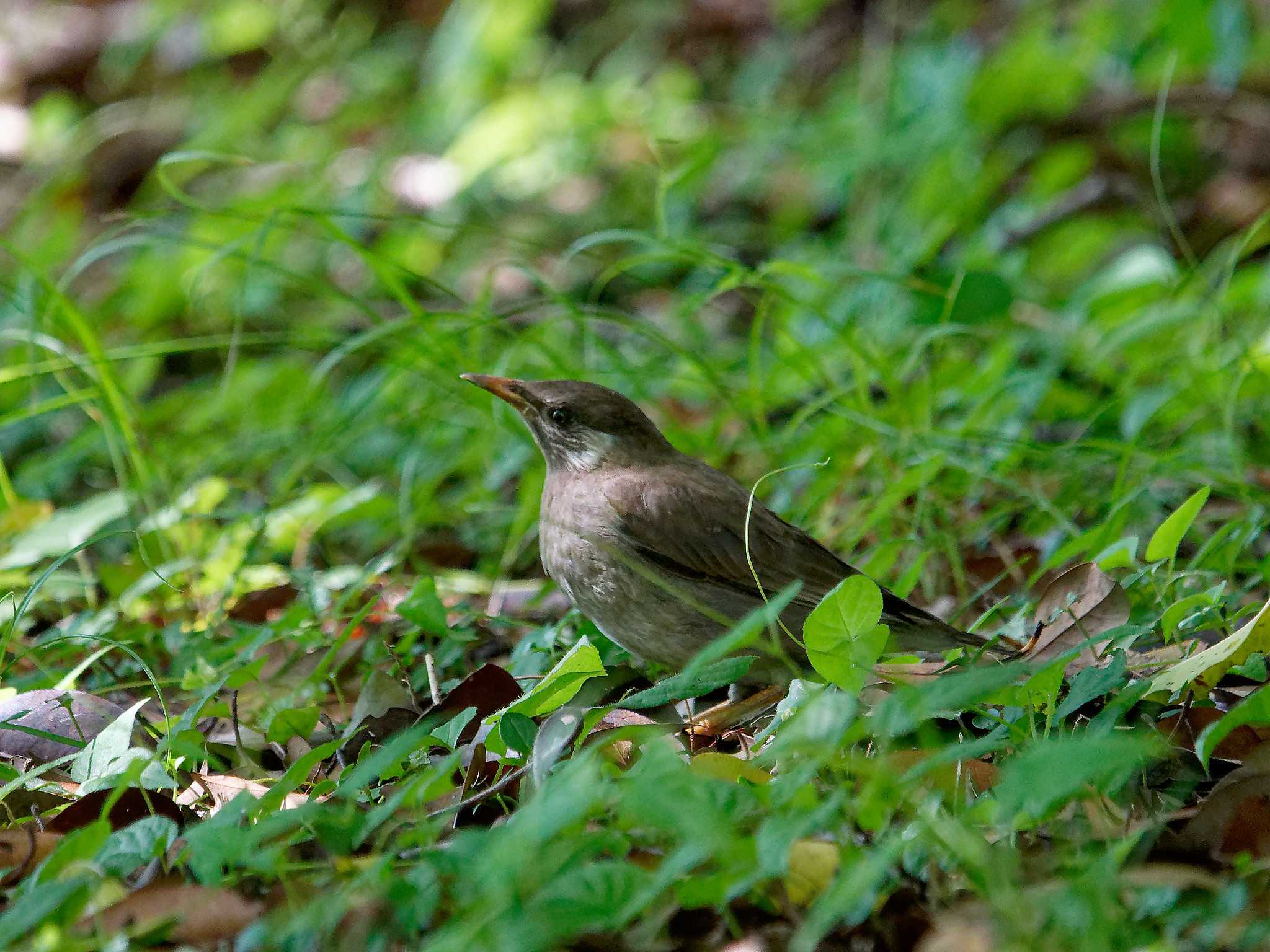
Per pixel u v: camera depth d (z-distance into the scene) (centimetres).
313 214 1097
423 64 2338
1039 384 1134
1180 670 661
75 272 1151
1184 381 1116
